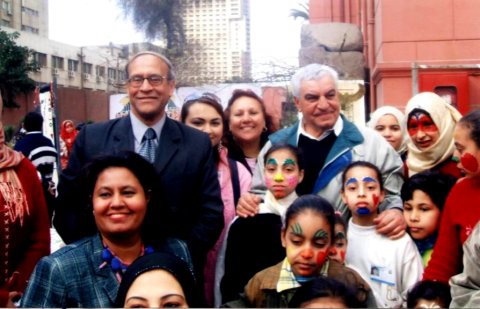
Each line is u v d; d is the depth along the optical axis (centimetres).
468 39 923
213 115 449
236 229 389
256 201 394
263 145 495
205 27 2897
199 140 389
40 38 3775
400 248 371
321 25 1230
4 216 358
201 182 383
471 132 327
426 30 935
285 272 329
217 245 421
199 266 373
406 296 346
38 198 387
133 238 311
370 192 378
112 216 303
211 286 418
